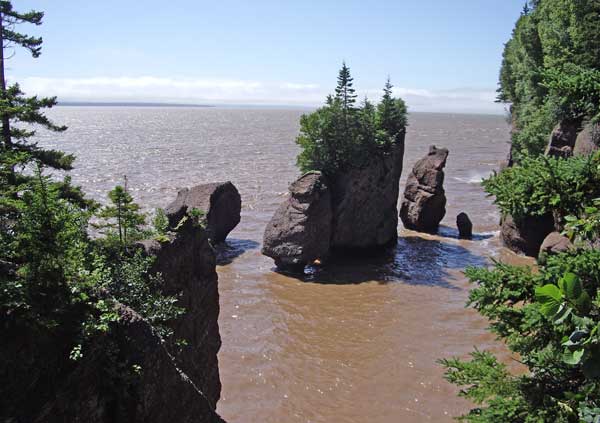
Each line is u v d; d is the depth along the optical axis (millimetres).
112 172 92875
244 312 35594
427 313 35312
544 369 10617
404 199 60000
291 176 95062
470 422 10734
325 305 36938
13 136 22703
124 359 11477
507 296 10469
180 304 19281
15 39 22688
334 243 49688
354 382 26516
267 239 45312
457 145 168250
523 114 60031
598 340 6266
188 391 12883
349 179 49562
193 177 90875
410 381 26484
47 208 11453
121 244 18234
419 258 48719
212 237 50719
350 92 50469
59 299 10977
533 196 9578
